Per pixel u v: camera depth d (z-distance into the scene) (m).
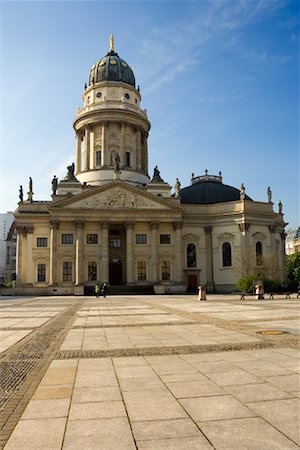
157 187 89.44
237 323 22.48
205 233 85.12
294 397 8.94
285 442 6.68
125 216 78.31
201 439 6.83
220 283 82.75
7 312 32.94
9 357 13.84
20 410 8.45
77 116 97.75
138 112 99.06
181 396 9.14
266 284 62.97
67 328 21.66
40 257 78.81
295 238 177.88
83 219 76.75
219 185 94.19
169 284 77.75
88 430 7.30
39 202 82.44
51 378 10.91
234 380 10.35
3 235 191.38
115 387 9.96
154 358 13.26
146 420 7.73
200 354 13.73
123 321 24.69
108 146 94.62
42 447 6.62
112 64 101.75
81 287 72.12
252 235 81.81
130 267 77.12
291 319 24.22
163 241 81.50
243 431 7.13
